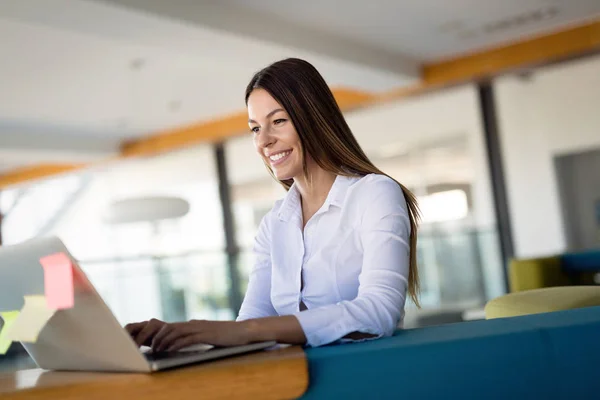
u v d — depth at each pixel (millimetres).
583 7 5324
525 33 5871
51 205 12258
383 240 1146
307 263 1277
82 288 830
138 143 8812
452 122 8336
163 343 938
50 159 8625
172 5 4082
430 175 8547
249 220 10070
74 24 3973
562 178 7824
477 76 6344
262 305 1438
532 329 930
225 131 7996
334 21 5066
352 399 869
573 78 7621
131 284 6234
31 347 1039
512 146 8133
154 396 799
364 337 1045
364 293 1088
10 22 4469
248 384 822
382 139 8938
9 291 965
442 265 6527
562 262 3260
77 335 898
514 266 3264
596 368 933
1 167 9891
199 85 6574
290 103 1276
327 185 1321
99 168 9555
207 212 11148
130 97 6797
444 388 893
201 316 6508
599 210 7609
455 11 5141
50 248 860
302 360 842
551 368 922
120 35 4258
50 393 792
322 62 5434
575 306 1797
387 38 5605
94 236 12414
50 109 6953
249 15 4641
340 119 1307
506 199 6660
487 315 2016
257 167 9969
